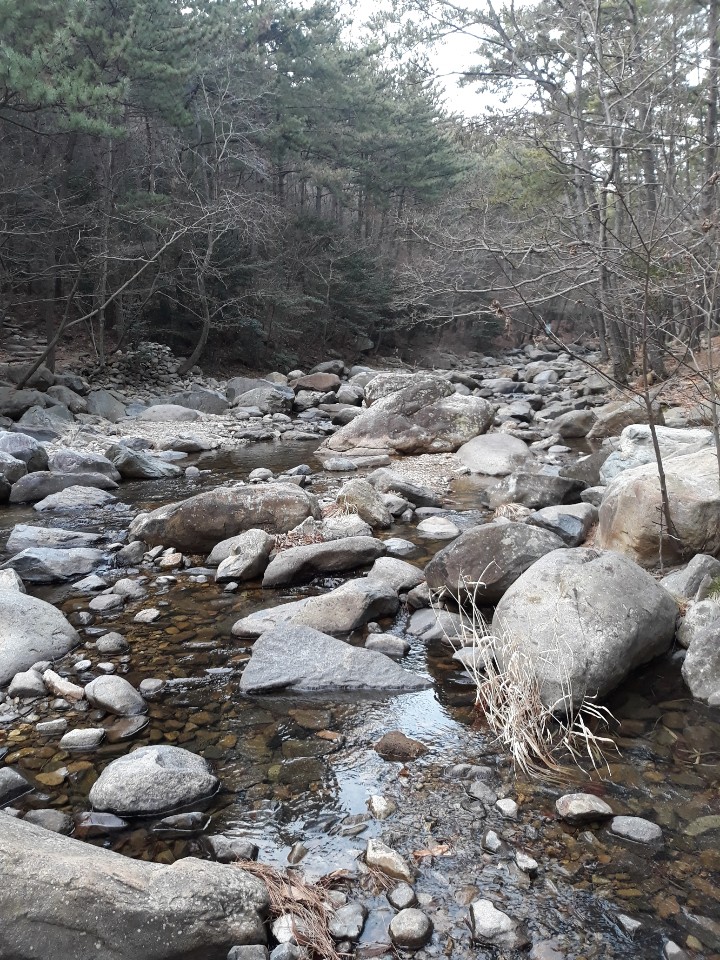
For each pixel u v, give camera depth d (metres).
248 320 20.38
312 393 16.81
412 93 26.77
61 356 17.58
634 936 2.04
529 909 2.15
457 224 19.33
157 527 5.96
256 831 2.52
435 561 4.58
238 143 21.27
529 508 6.70
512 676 3.23
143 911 1.91
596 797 2.60
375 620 4.32
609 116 7.00
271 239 21.56
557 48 12.91
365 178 27.44
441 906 2.17
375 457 10.00
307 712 3.33
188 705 3.41
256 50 20.52
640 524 4.44
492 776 2.81
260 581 5.10
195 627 4.32
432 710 3.33
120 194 17.84
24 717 3.32
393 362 27.27
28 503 7.78
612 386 13.82
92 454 8.86
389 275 25.89
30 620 4.04
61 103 12.64
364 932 2.08
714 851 2.37
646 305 3.94
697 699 3.34
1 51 11.57
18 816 2.57
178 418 14.02
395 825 2.53
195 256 17.83
